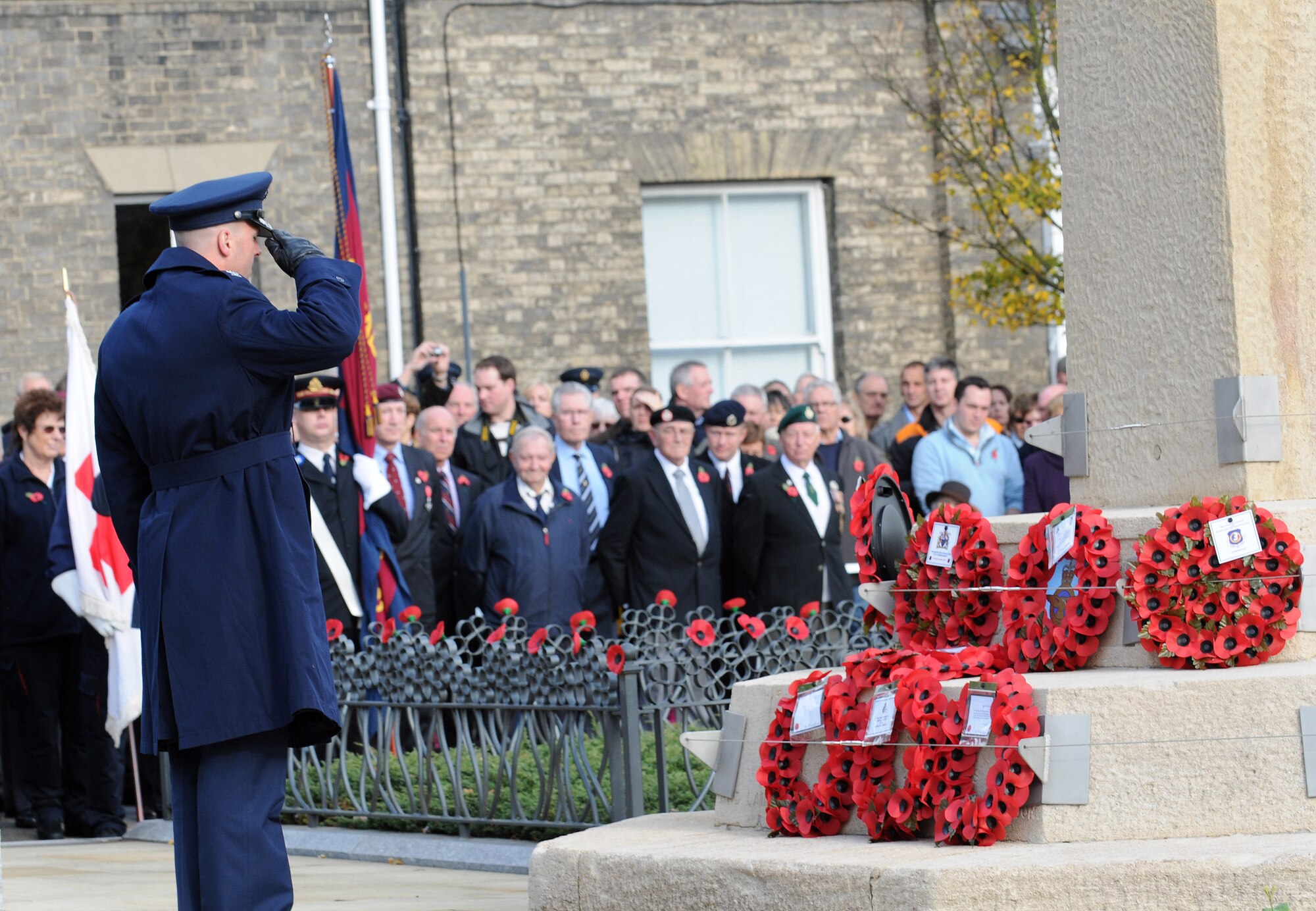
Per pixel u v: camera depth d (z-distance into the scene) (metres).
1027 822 5.02
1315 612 5.41
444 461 11.73
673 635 9.92
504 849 7.95
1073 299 6.18
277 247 5.32
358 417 10.62
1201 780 5.00
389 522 10.37
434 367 13.45
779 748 5.64
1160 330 5.88
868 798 5.35
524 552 10.55
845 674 5.65
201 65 15.70
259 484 5.14
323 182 15.86
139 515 5.34
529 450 10.65
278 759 5.17
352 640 10.19
